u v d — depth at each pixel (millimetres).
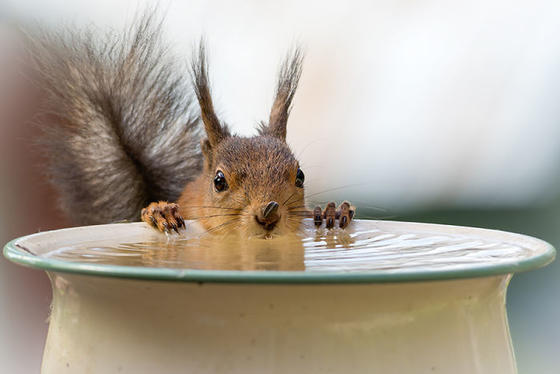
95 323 816
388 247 938
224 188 994
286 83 1041
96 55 1072
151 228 978
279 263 915
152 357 770
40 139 1074
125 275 711
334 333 748
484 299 854
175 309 756
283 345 743
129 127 1074
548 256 871
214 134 1023
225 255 928
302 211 1000
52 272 885
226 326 745
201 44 1065
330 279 681
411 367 774
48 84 1069
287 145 1018
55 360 880
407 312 772
